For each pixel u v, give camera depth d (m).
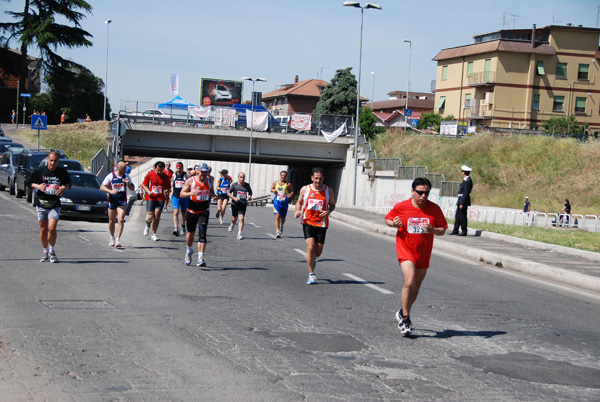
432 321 8.82
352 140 52.00
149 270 12.00
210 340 7.16
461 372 6.38
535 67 66.50
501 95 66.38
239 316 8.48
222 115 50.81
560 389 5.96
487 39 72.06
